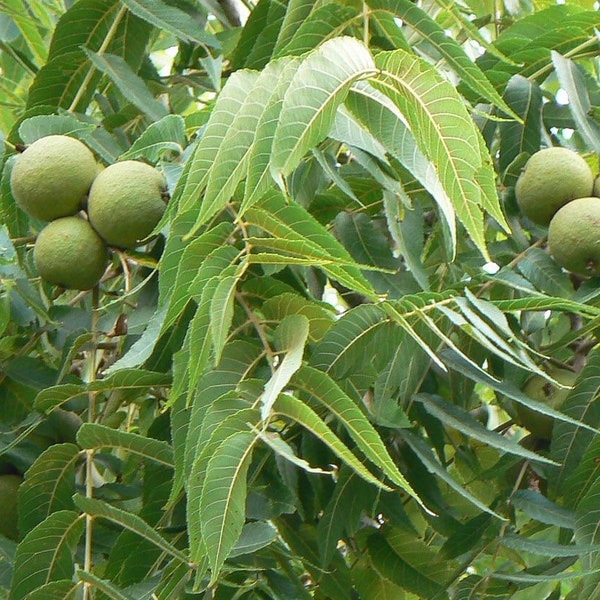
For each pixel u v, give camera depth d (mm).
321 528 1356
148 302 1372
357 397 1316
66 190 1362
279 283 1293
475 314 1291
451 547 1369
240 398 1201
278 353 1238
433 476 1391
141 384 1329
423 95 1146
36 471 1316
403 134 1221
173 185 1318
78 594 1271
